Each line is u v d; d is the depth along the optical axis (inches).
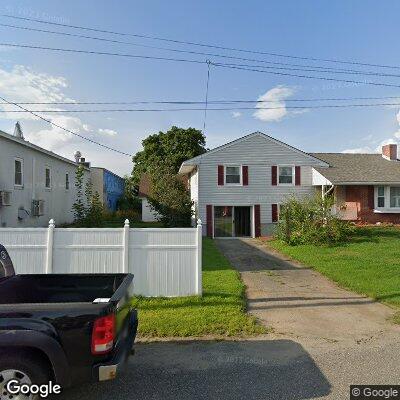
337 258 528.1
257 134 911.0
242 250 660.7
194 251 322.7
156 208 907.4
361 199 937.5
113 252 318.0
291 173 928.9
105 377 139.8
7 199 604.1
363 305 310.0
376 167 987.9
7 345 137.1
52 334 139.0
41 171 775.7
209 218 891.4
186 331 239.9
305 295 342.6
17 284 198.5
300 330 249.9
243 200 904.3
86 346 140.2
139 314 271.3
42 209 756.0
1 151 596.4
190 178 1095.0
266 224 908.6
